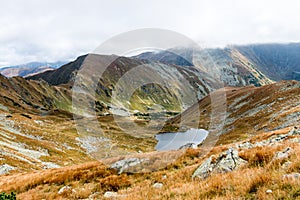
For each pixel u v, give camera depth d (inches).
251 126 2605.8
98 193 503.5
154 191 424.5
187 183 424.5
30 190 668.1
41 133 3646.7
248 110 3346.5
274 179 301.1
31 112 6771.7
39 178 738.2
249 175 349.4
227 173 404.2
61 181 663.1
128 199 397.7
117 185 502.0
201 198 323.9
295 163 326.0
